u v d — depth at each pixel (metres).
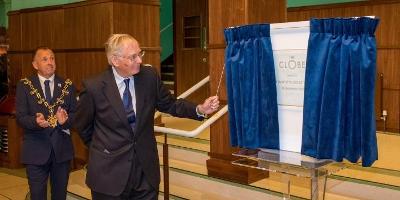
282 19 4.30
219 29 4.12
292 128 2.12
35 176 3.19
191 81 8.08
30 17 6.51
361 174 3.83
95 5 5.55
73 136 5.62
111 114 2.29
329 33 1.97
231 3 4.02
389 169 3.91
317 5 6.51
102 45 5.52
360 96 1.93
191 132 3.27
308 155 2.04
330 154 2.00
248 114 2.24
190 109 2.44
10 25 6.86
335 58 1.95
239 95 2.27
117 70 2.30
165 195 3.28
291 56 2.09
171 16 9.14
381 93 6.02
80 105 2.35
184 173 4.35
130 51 2.21
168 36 9.10
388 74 5.98
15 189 4.90
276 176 4.11
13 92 6.83
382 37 5.98
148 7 5.74
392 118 5.99
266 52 2.14
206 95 7.72
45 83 3.27
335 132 1.98
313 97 2.00
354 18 1.91
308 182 3.82
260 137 2.22
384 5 5.90
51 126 3.16
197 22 7.93
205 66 7.83
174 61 8.34
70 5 5.86
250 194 3.83
